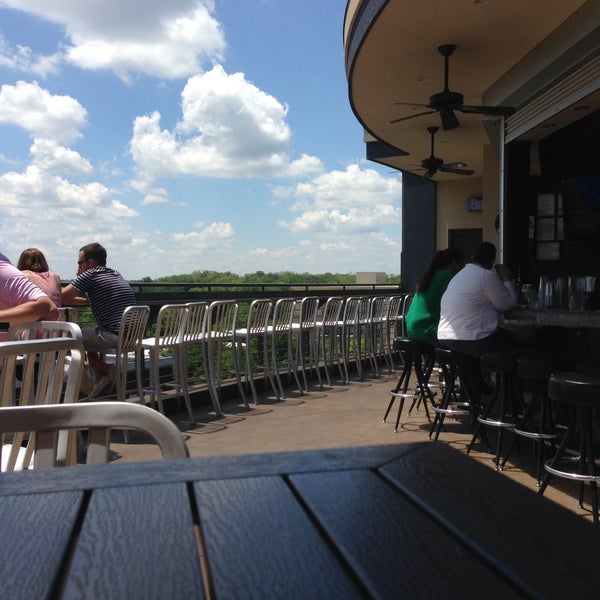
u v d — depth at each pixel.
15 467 1.76
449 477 0.87
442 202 13.70
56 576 0.59
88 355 4.77
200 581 0.59
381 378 8.02
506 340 4.43
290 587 0.58
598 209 6.21
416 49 6.02
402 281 13.98
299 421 5.35
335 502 0.78
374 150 11.62
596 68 4.59
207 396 6.17
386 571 0.60
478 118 8.45
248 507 0.77
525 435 3.68
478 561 0.62
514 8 5.08
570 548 0.65
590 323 3.49
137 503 0.78
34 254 4.48
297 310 7.01
